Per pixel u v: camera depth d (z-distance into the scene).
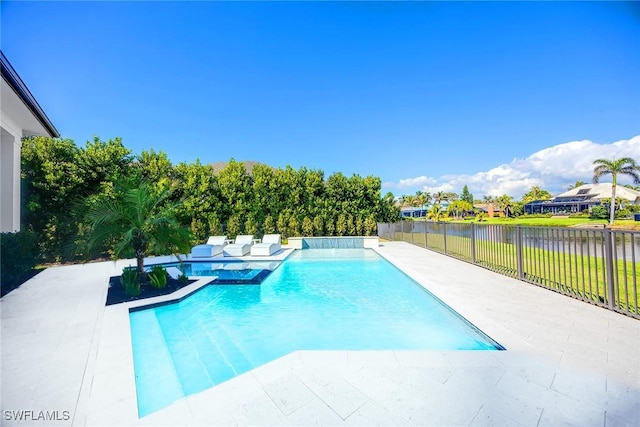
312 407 2.35
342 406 2.36
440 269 8.14
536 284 6.21
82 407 2.43
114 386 2.74
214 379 3.44
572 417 2.20
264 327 5.05
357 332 4.77
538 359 3.06
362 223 20.20
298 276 9.05
